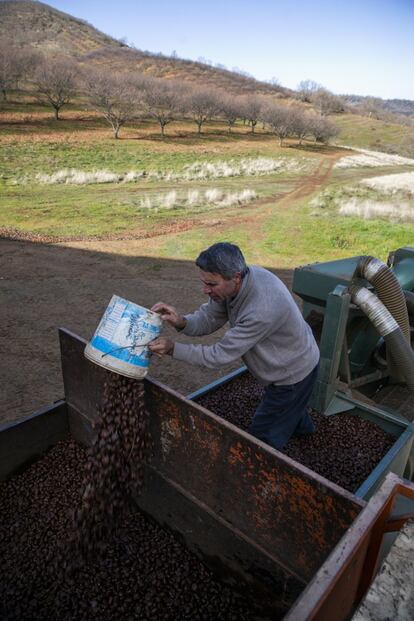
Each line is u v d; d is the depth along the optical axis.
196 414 2.63
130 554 3.07
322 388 3.89
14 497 3.39
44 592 2.81
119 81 58.66
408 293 4.40
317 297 4.05
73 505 3.33
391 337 3.64
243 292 2.76
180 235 13.76
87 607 2.75
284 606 2.59
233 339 2.78
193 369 6.15
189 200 19.45
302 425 3.60
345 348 3.92
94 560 3.00
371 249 12.76
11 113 47.81
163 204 18.28
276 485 2.35
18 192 19.20
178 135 52.34
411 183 32.47
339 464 3.46
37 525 3.21
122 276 9.94
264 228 14.99
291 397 3.11
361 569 1.89
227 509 2.70
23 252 11.23
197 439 2.70
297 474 2.22
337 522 2.13
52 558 2.98
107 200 18.61
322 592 1.42
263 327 2.75
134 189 22.06
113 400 2.89
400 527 1.83
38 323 7.34
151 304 8.47
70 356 3.52
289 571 2.48
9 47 65.38
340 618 1.80
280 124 60.56
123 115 53.59
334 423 3.93
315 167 41.75
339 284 3.85
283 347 2.94
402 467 3.54
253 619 2.75
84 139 41.72
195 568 3.01
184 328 3.14
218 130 61.66
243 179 29.42
